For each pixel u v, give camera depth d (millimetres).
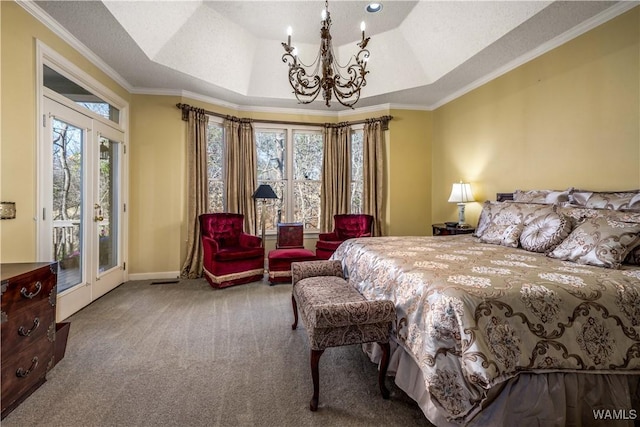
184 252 4227
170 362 1971
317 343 1533
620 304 1330
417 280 1570
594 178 2619
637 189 2303
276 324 2621
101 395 1620
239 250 3904
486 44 3062
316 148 5145
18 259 2209
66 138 2764
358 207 5117
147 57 3221
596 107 2600
